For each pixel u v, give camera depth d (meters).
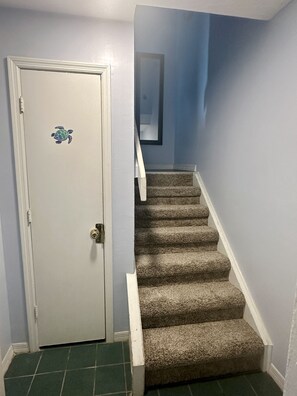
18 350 1.71
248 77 1.79
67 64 1.50
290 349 0.52
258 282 1.70
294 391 0.51
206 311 1.76
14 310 1.68
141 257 2.05
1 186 1.55
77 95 1.56
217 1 1.33
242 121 1.88
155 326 1.71
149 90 3.81
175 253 2.18
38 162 1.58
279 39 1.45
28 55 1.46
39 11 1.44
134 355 1.41
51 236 1.66
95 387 1.46
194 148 3.03
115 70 1.57
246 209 1.84
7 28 1.42
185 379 1.53
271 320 1.57
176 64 3.73
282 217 1.45
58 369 1.58
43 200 1.62
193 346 1.52
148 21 3.55
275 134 1.51
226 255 2.10
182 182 2.90
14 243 1.62
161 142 3.90
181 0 1.34
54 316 1.74
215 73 2.37
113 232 1.75
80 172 1.64
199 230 2.27
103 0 1.33
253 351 1.55
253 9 1.43
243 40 1.85
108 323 1.82
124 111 1.63
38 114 1.53
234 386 1.49
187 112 3.29
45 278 1.69
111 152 1.65
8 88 1.47
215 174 2.39
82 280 1.75
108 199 1.68
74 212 1.67
